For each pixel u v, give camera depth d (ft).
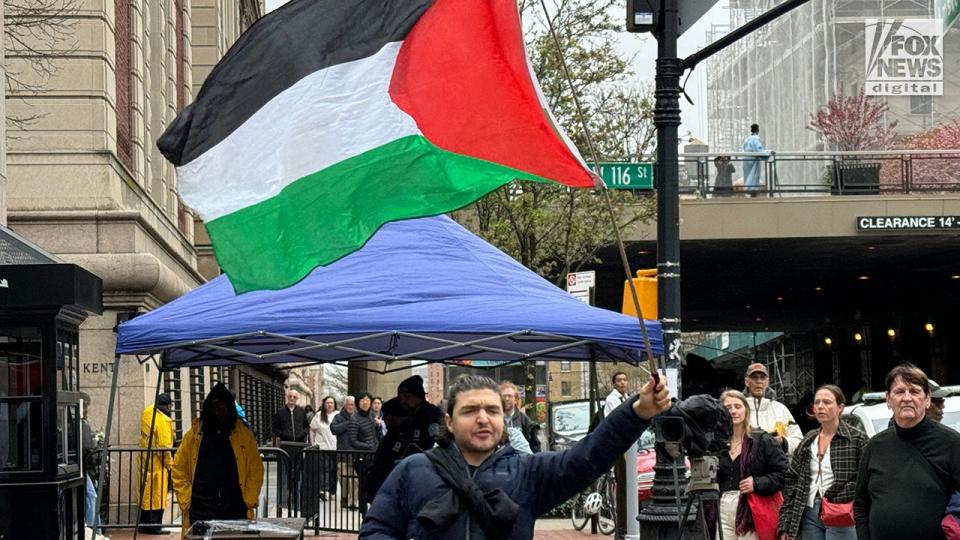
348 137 25.36
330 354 44.68
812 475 35.29
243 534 35.45
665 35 45.50
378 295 36.11
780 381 256.73
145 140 94.63
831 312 194.29
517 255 94.27
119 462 66.49
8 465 34.58
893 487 26.73
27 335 34.68
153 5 101.45
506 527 17.81
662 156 45.50
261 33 25.57
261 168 25.53
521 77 24.12
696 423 25.46
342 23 25.52
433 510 17.66
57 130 77.30
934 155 111.65
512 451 18.47
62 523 35.45
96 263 76.43
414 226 39.45
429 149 24.91
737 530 37.11
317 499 66.59
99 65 77.66
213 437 43.32
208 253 132.77
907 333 178.81
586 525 68.08
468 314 35.37
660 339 36.47
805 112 170.19
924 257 128.36
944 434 26.63
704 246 118.21
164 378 83.87
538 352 42.75
